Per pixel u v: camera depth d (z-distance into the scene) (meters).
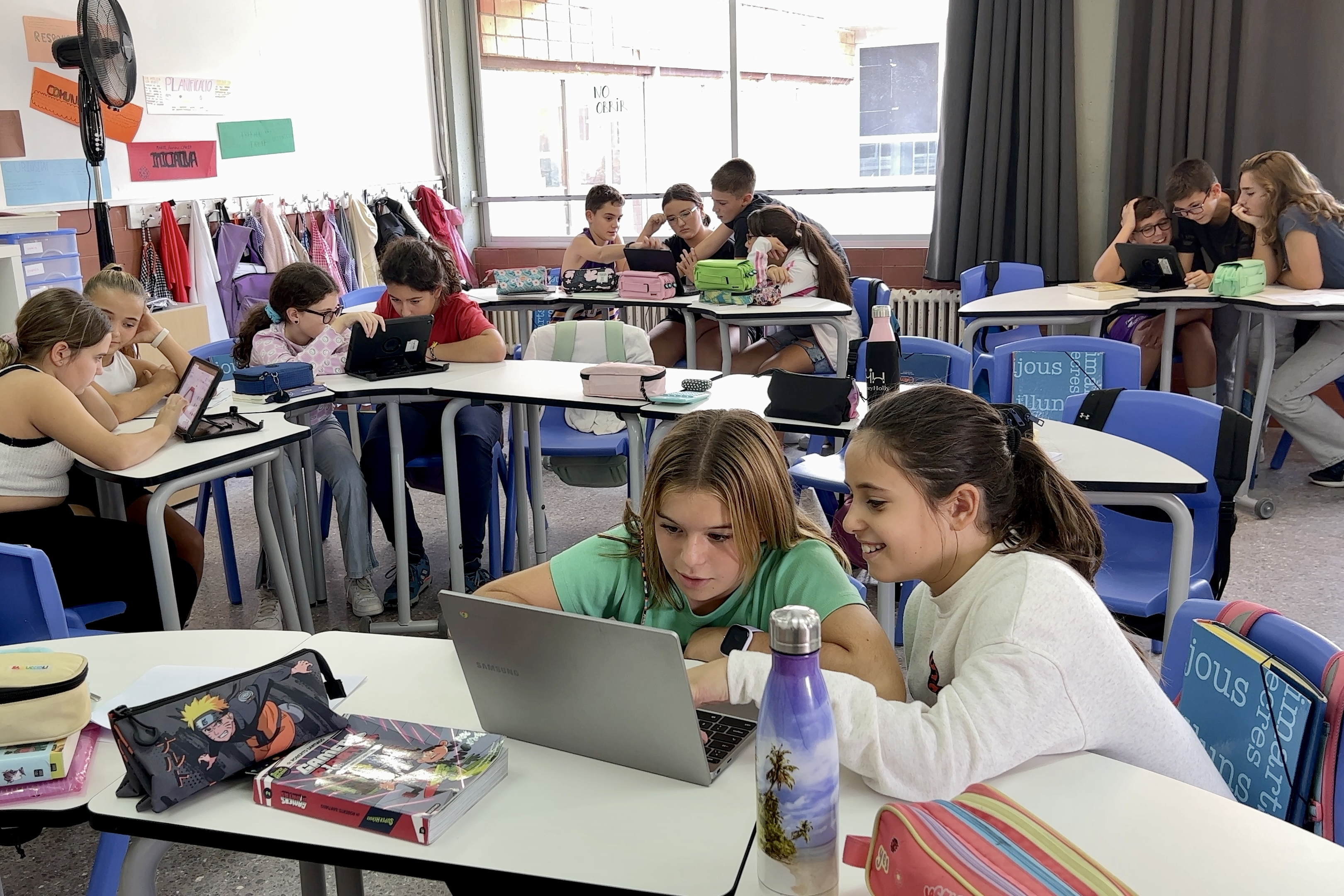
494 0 6.86
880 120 6.41
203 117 5.10
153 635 1.66
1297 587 3.38
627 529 1.59
